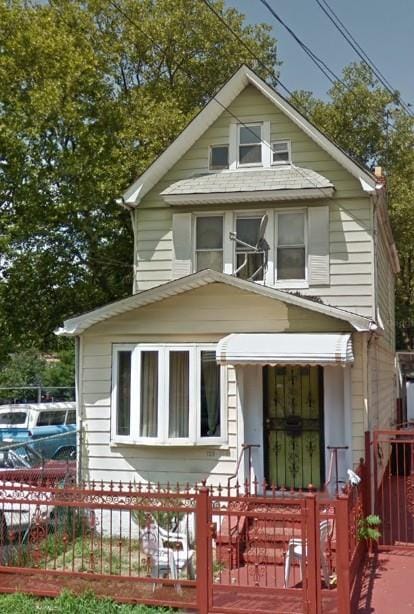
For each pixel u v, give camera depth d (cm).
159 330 1257
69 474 1292
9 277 2006
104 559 961
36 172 1912
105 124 2072
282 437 1257
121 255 2183
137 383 1245
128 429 1259
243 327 1229
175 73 2627
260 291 1198
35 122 1922
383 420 1723
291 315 1216
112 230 2078
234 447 1216
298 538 896
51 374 4316
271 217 1446
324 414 1235
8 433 2269
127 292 2202
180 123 2152
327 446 1215
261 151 1481
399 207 2886
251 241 1465
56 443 2036
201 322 1244
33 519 864
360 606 778
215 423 1230
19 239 1964
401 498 1423
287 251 1438
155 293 1230
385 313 1816
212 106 1478
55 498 827
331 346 1087
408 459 1891
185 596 753
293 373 1270
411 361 2902
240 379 1227
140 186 1499
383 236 1661
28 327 2105
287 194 1394
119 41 2541
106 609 727
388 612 760
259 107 1491
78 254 2117
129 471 1247
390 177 2992
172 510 754
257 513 733
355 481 886
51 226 1998
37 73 1995
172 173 1520
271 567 941
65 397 4209
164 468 1234
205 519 738
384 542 1048
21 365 4222
